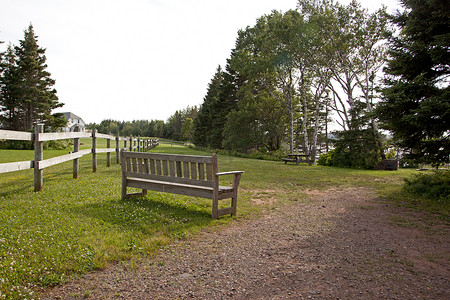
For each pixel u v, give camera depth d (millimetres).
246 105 34344
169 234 3891
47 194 5910
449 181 7051
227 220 4754
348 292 2490
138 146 18391
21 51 36125
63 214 4480
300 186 8891
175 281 2678
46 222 4074
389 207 5996
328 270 2947
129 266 2961
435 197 6719
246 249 3533
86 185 7121
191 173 4992
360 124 18188
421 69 7602
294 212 5539
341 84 21594
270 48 24812
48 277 2615
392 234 4168
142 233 3865
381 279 2736
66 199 5523
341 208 5918
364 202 6547
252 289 2549
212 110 46875
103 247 3289
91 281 2637
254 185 8750
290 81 28141
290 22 22812
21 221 4059
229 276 2799
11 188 6605
